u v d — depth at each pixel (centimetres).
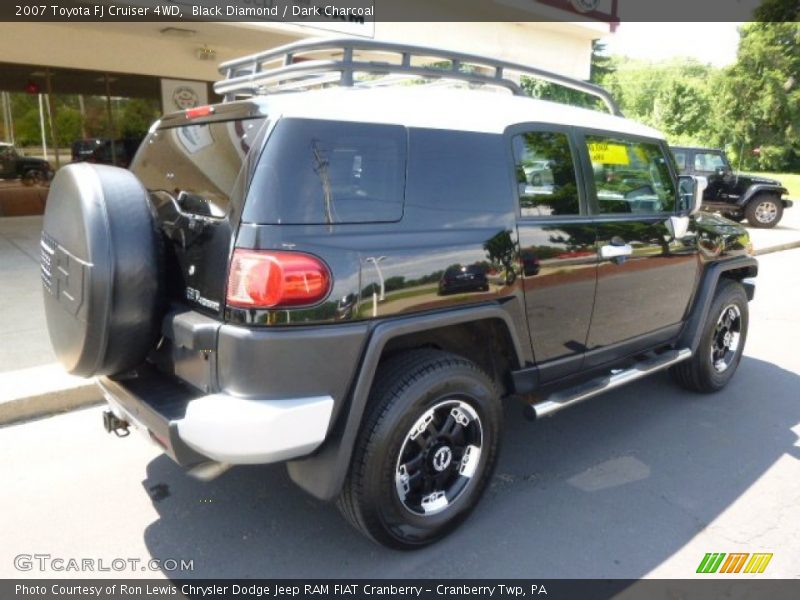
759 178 1508
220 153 255
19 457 359
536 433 406
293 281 227
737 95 3894
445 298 269
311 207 236
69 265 260
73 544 285
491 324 301
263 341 225
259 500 323
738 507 324
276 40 1051
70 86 1056
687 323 436
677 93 4912
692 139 4522
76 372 273
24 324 550
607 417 432
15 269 735
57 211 273
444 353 280
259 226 227
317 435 239
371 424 254
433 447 279
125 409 274
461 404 282
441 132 279
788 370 534
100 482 336
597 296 349
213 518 307
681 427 418
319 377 237
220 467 289
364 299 244
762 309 744
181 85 1148
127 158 1140
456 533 298
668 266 398
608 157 364
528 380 324
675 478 351
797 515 317
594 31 1380
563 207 332
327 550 285
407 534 275
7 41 963
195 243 254
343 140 247
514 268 297
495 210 294
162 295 263
